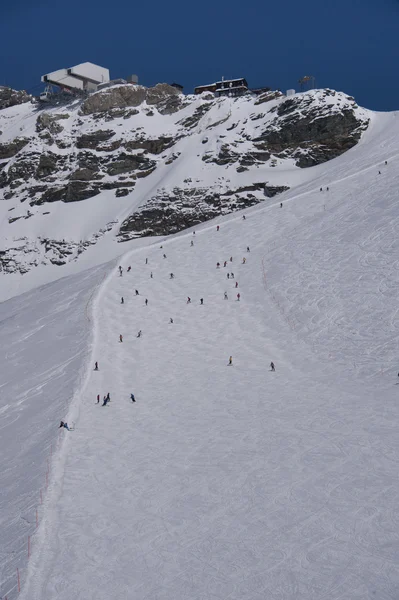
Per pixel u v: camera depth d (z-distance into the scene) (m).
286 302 67.50
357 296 64.06
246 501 31.33
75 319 70.56
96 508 32.25
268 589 24.52
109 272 83.75
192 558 27.17
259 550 27.09
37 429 44.88
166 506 31.80
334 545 26.69
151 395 49.59
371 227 78.62
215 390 49.47
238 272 78.81
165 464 36.78
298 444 37.34
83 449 39.88
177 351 59.34
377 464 33.56
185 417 44.41
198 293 74.12
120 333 64.25
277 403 45.22
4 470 39.59
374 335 56.12
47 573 27.03
